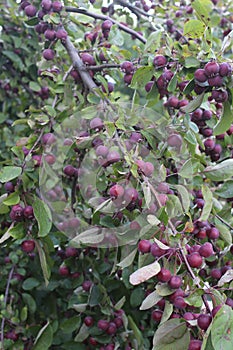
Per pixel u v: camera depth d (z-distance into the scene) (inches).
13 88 59.9
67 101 41.1
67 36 41.3
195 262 28.0
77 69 40.3
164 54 36.4
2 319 43.6
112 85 41.6
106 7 48.8
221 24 57.4
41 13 40.4
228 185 37.3
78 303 42.6
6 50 57.6
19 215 33.8
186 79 36.8
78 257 41.9
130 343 39.9
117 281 42.1
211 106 40.2
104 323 39.5
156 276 28.1
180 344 27.2
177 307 27.9
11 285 48.7
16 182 34.9
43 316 48.7
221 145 41.5
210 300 30.2
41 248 34.9
